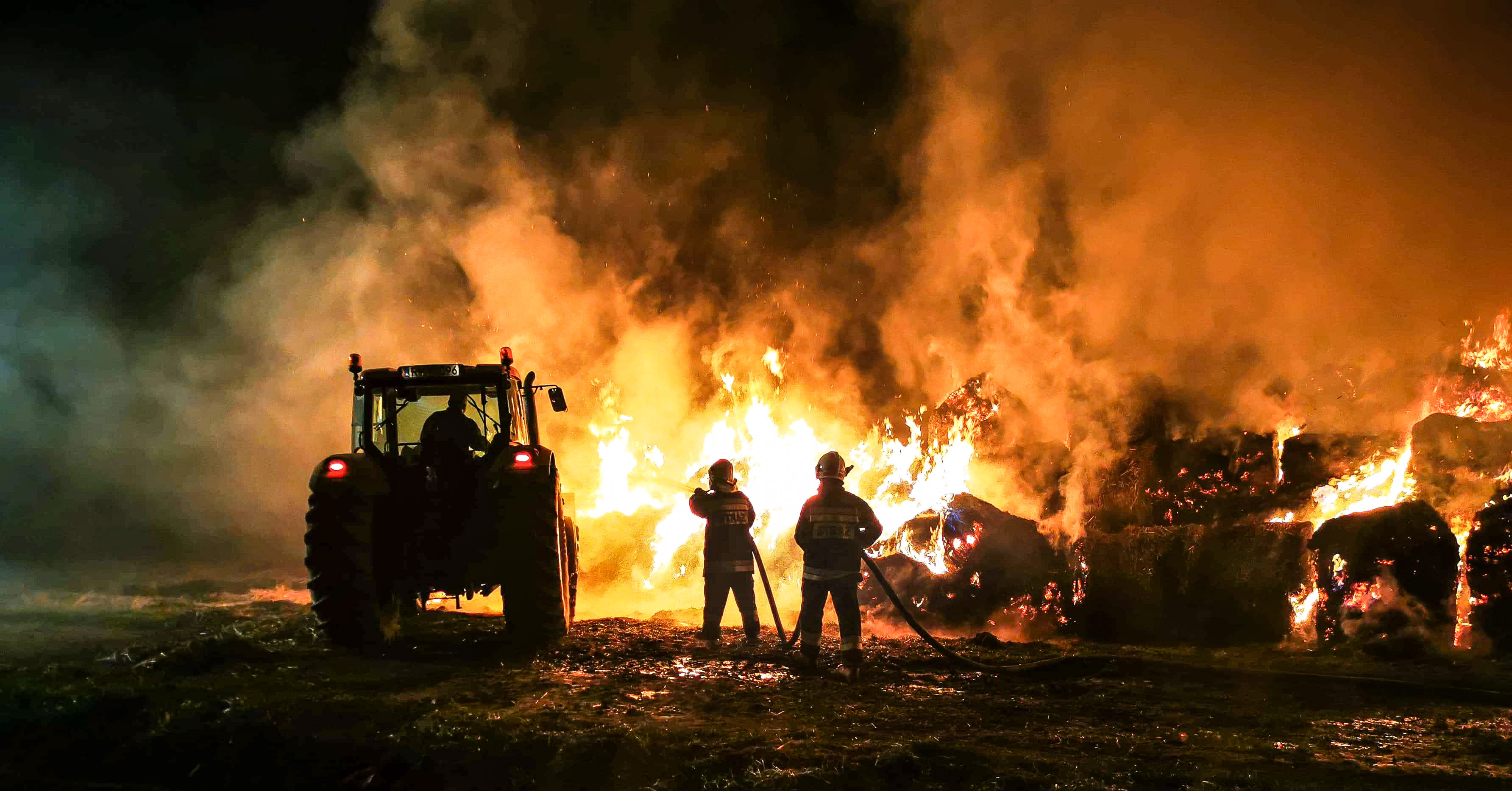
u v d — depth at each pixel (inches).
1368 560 315.0
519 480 319.0
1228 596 332.2
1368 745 207.5
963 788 180.4
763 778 183.5
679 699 244.2
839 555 278.2
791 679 269.3
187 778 197.8
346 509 315.3
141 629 350.9
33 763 206.4
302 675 270.7
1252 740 211.0
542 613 315.3
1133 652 313.3
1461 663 289.7
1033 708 238.8
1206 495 376.2
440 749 200.7
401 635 335.6
